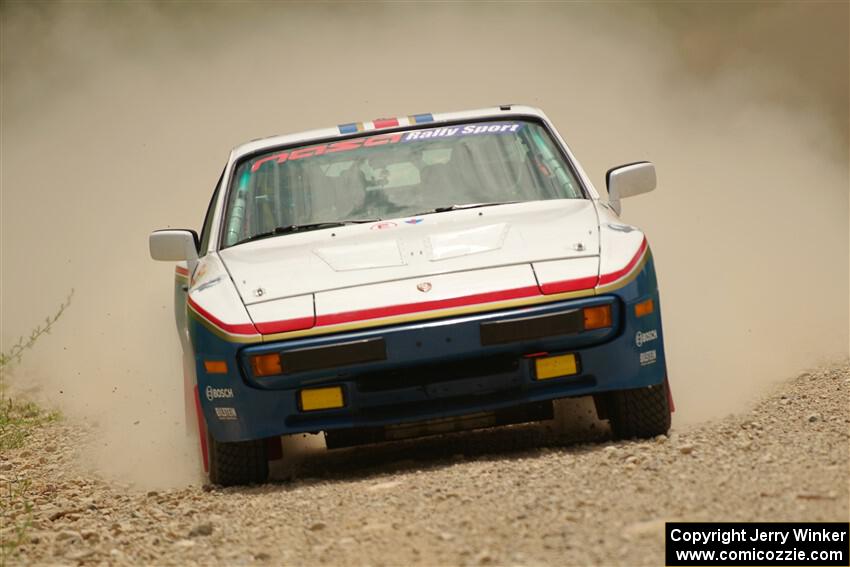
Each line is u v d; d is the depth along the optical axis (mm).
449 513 16203
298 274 20594
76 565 16391
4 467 26188
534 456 19516
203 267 22281
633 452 18531
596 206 22375
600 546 14078
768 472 16531
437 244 20953
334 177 23844
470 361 19453
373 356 19156
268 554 15625
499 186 23250
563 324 19250
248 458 20406
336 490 18656
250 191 23984
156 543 17031
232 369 19531
